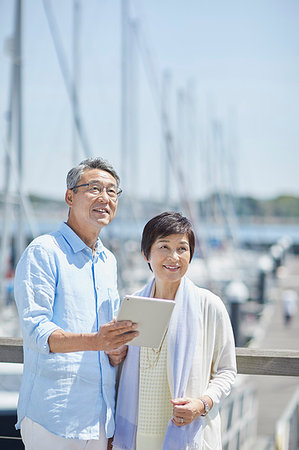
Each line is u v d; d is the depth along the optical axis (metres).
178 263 2.70
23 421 2.67
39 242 2.62
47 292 2.54
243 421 8.52
